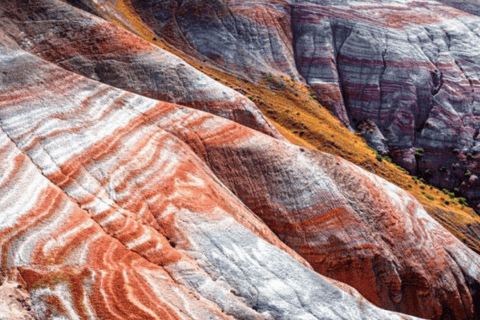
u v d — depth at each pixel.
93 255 19.22
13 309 16.17
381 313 21.59
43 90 28.72
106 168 24.73
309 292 21.14
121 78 41.09
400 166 69.94
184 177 27.08
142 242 20.84
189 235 22.66
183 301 18.59
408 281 35.22
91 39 43.12
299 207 33.09
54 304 16.92
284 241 32.12
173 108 32.62
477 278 39.03
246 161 33.09
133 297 17.98
